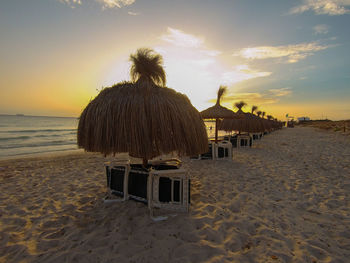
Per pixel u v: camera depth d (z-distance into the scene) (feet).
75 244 6.16
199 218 7.63
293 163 18.95
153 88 7.61
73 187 12.36
